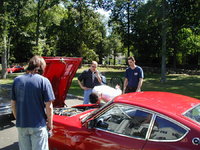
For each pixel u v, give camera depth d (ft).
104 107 10.69
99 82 20.85
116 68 122.72
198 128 7.88
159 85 52.19
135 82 19.77
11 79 66.95
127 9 106.22
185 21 65.21
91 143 10.44
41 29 91.86
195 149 7.53
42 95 9.49
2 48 67.77
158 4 62.34
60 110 15.21
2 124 21.07
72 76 18.74
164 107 9.16
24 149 9.76
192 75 86.53
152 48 113.29
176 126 8.25
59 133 12.12
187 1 61.46
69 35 130.41
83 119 11.96
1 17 62.75
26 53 152.35
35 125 9.33
